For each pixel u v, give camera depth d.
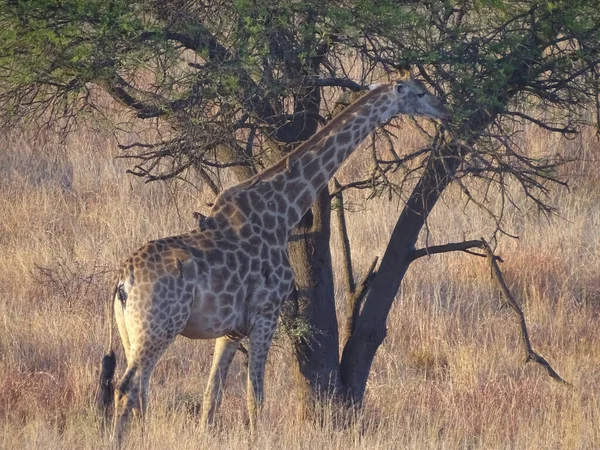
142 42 9.13
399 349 14.95
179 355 14.15
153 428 9.97
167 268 10.11
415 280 17.33
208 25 9.46
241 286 10.55
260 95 9.50
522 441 10.80
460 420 11.70
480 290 17.22
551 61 10.64
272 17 9.09
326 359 11.68
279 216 10.95
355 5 9.51
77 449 9.84
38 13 9.23
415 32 9.57
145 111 10.34
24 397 11.77
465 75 9.91
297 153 11.07
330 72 10.19
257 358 10.80
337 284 16.98
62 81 10.03
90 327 14.77
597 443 10.80
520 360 14.22
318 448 10.16
